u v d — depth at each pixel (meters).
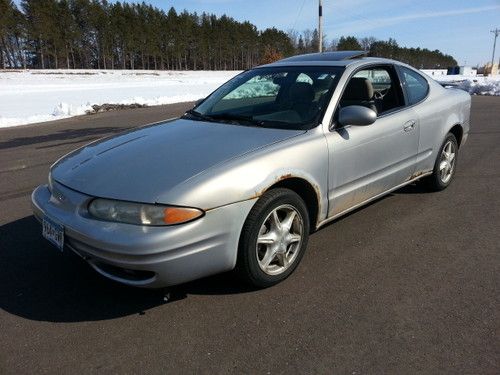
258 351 2.38
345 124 3.31
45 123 11.98
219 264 2.68
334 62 3.85
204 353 2.37
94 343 2.47
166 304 2.84
